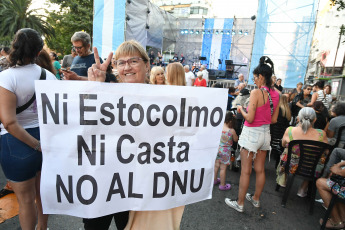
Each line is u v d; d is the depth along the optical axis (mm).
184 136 1347
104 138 1241
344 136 3383
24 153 1560
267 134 2570
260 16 9797
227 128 3205
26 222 1644
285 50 9742
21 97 1507
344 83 10148
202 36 17641
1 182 2906
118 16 8812
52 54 5598
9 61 1515
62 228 2207
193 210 2693
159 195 1322
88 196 1239
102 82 1218
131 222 1365
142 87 1257
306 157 2771
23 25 19719
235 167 3930
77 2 17312
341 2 4453
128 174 1276
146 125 1279
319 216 2766
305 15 9344
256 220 2590
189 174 1378
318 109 4020
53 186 1231
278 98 2623
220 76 15484
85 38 2926
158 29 14461
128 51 1298
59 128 1217
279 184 3258
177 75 2475
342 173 2264
